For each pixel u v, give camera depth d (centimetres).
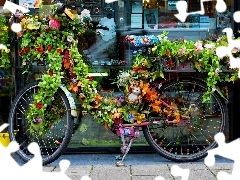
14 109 539
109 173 489
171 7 585
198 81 534
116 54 571
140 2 586
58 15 505
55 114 529
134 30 582
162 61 517
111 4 580
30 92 540
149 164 529
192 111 539
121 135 521
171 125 540
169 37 584
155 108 522
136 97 516
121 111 518
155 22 587
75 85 512
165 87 535
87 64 554
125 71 546
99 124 562
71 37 510
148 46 518
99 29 570
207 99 523
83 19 514
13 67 577
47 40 508
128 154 575
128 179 469
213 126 559
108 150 579
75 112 513
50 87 504
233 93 573
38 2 533
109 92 564
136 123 520
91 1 580
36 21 506
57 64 507
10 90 580
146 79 523
